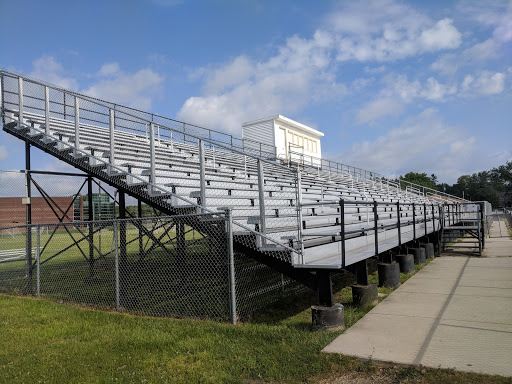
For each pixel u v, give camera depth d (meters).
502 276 8.95
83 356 4.64
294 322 6.09
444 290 7.65
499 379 3.50
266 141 25.62
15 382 4.00
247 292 7.66
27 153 10.34
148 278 9.00
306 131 29.19
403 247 11.00
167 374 4.02
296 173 6.09
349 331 5.16
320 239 8.12
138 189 7.93
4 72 10.44
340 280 9.51
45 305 7.31
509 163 125.31
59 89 9.30
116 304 6.96
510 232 22.80
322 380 3.79
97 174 8.77
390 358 4.11
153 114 13.80
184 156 12.50
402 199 26.98
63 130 10.66
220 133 17.05
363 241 8.52
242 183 10.25
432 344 4.52
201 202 6.82
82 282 9.69
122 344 4.98
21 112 10.05
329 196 14.94
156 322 5.93
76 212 13.63
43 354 4.79
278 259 6.12
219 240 6.85
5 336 5.54
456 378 3.59
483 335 4.79
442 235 14.65
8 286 9.60
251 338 4.97
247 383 3.79
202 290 7.94
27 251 9.21
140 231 9.48
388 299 7.04
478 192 105.56
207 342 4.86
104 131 12.76
